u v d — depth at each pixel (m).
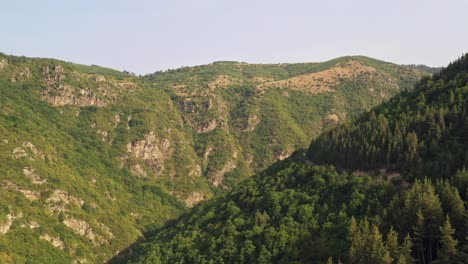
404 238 90.94
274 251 112.25
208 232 142.25
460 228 88.44
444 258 83.69
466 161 103.38
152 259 145.50
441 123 119.50
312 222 113.75
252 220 129.12
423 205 92.00
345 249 99.50
